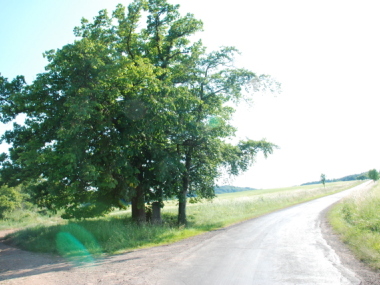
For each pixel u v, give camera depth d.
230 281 6.46
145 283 6.50
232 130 20.56
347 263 7.64
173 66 21.39
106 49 15.57
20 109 16.55
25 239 16.75
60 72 14.80
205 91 22.45
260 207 33.53
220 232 15.57
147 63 17.41
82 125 13.77
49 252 12.69
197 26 21.64
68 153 13.42
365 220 13.43
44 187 16.58
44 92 15.34
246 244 11.20
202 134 19.23
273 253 9.30
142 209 19.81
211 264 8.10
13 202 36.19
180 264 8.24
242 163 24.19
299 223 17.31
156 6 20.45
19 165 16.88
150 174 19.30
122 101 15.80
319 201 37.88
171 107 16.03
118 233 14.06
